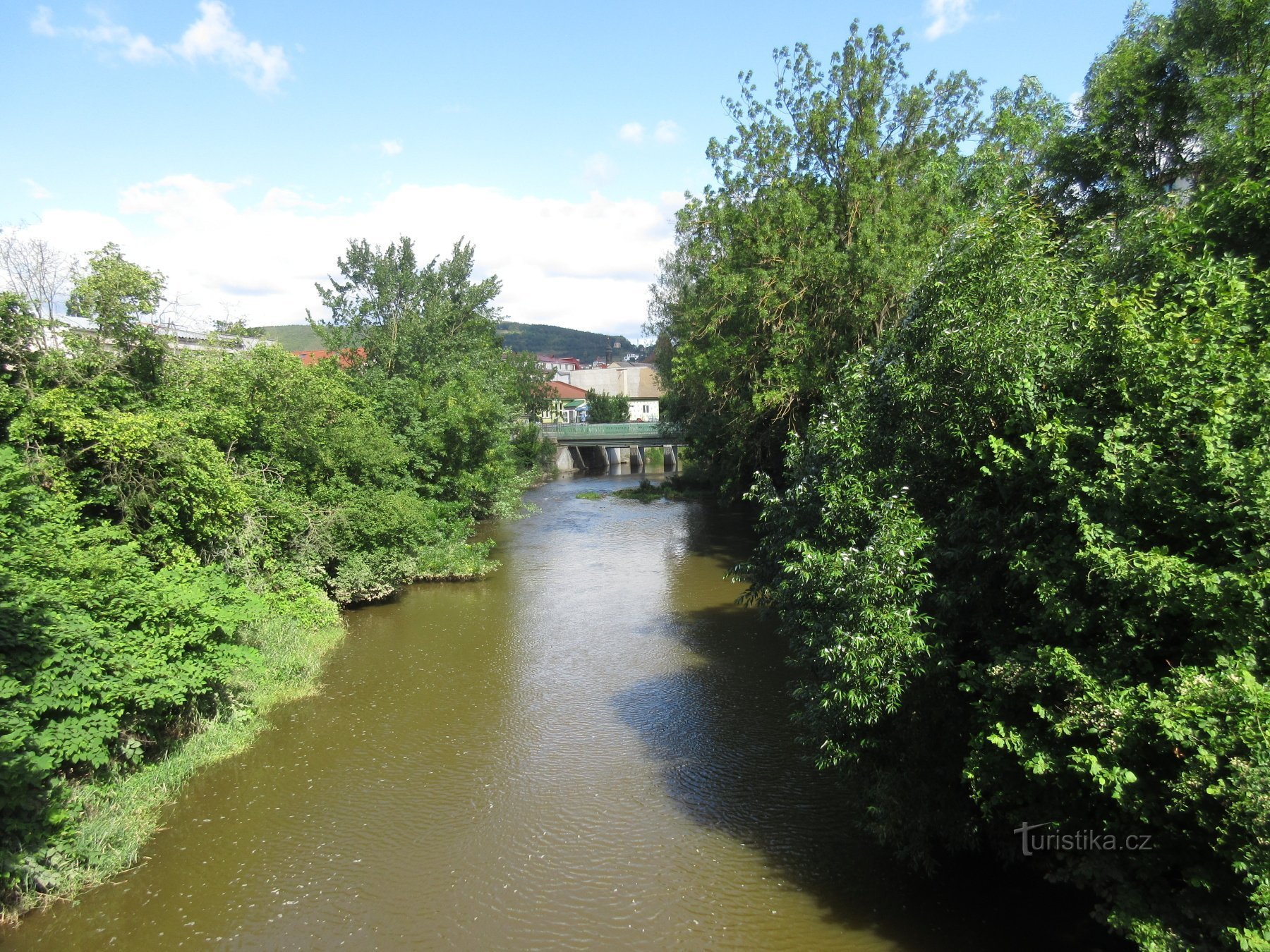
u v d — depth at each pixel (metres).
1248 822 4.51
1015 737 6.07
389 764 11.48
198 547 14.81
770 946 7.41
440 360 29.89
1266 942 4.39
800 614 8.76
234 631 12.33
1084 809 6.22
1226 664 5.02
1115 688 5.60
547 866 8.90
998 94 23.11
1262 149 10.62
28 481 11.43
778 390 22.34
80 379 13.16
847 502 8.21
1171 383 5.94
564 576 24.31
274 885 8.58
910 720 7.76
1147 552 5.70
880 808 7.84
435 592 22.31
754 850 9.09
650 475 66.50
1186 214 9.13
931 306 8.66
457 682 14.88
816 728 8.23
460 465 28.00
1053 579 6.31
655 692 14.31
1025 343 7.11
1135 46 16.78
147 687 9.92
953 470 8.13
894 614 7.01
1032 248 8.12
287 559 18.20
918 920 7.60
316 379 19.59
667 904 8.13
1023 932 7.32
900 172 22.84
